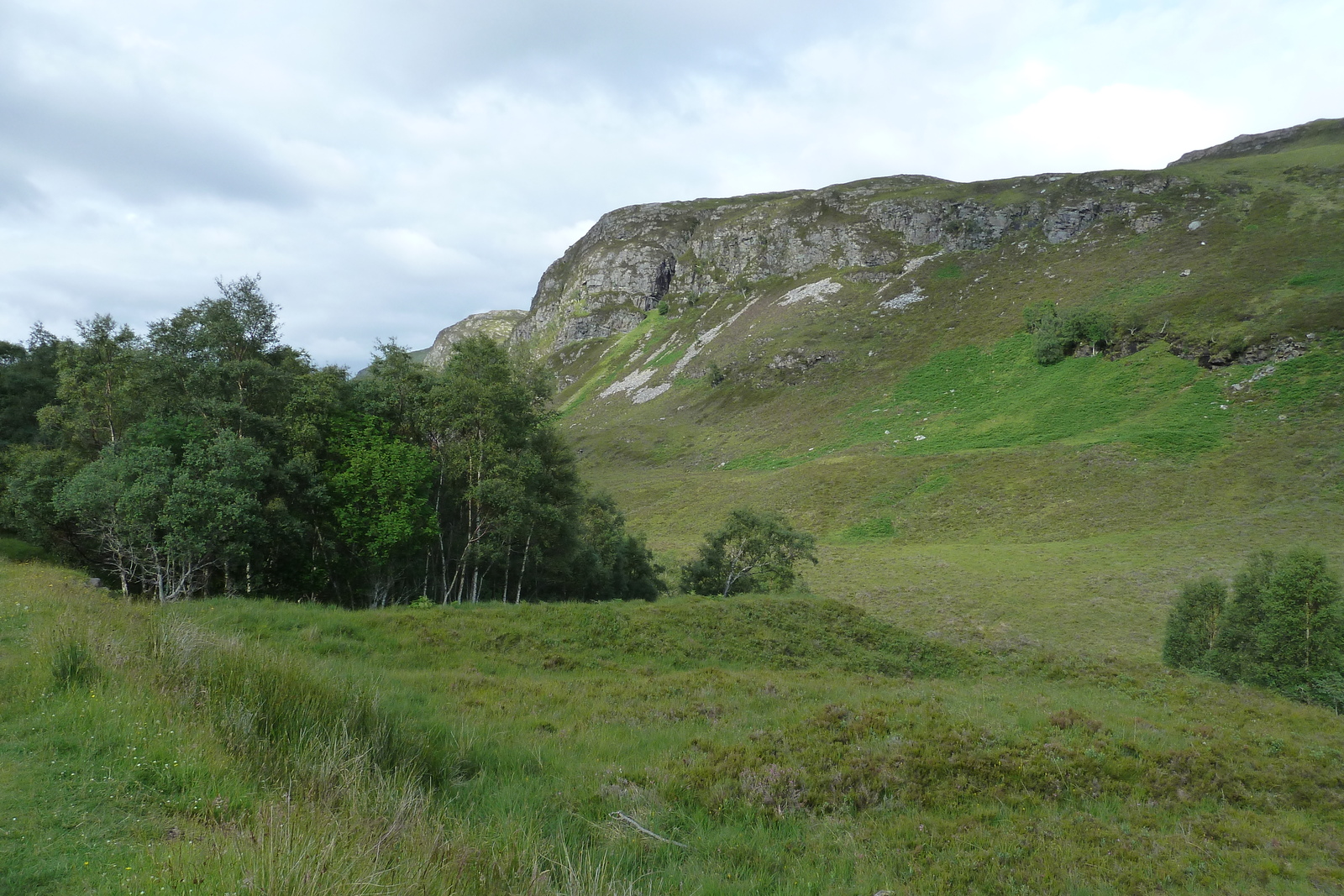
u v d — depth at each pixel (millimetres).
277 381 29000
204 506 22531
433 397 31922
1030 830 9672
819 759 11344
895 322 139500
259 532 23984
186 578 24125
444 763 9516
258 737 7977
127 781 6375
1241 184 132250
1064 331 104000
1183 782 12086
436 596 34562
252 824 5930
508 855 6422
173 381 27250
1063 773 11664
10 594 16312
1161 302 101125
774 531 44781
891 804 10211
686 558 66188
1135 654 37188
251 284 29484
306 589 28375
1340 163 129000
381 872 5094
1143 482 68250
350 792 6895
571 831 8148
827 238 180625
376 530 26500
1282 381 76188
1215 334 87562
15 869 4801
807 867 8031
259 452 25000
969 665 27422
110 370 29688
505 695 15648
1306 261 97312
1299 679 30094
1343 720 19562
